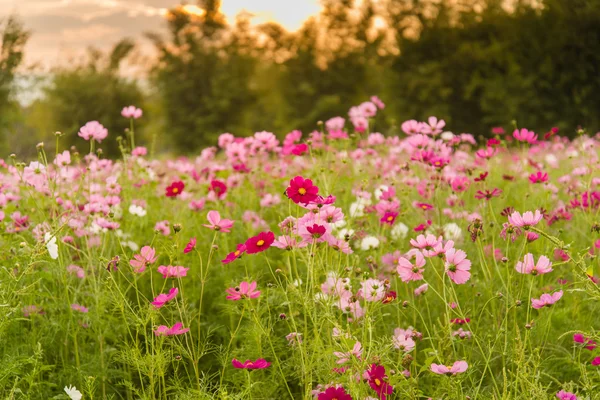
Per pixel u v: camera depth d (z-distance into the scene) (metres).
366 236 3.43
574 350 2.61
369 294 2.45
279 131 25.00
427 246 2.38
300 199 2.36
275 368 2.63
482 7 18.34
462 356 2.75
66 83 26.09
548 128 16.34
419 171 4.91
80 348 2.94
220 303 3.15
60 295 3.02
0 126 19.20
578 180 4.79
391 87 18.83
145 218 4.34
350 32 24.44
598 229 2.88
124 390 2.87
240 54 27.48
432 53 18.56
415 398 2.26
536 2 17.27
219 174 5.06
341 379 2.17
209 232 4.18
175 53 27.56
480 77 17.25
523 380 2.12
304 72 24.52
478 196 3.31
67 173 3.82
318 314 2.51
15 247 3.14
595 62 16.22
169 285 3.51
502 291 2.93
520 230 2.47
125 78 27.36
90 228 3.41
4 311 2.33
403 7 18.94
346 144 4.91
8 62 18.92
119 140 4.91
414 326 2.83
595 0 16.14
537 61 16.72
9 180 4.56
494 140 4.37
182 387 2.58
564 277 3.37
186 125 26.88
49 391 2.64
